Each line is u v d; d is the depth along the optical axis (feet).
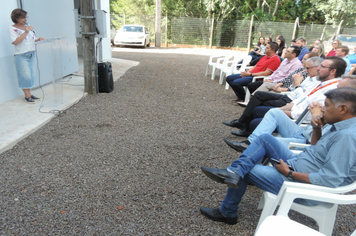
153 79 24.39
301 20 64.75
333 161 5.40
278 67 16.26
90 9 16.46
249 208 7.73
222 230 6.82
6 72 15.23
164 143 11.59
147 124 13.78
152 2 69.15
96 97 17.88
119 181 8.68
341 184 5.59
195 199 7.98
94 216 7.07
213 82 24.59
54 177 8.72
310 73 11.10
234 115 15.87
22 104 15.12
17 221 6.77
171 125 13.80
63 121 13.50
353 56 23.49
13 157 9.87
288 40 56.49
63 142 11.23
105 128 12.94
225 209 6.86
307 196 5.27
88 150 10.62
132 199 7.84
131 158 10.16
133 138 11.95
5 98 15.26
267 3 62.75
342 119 5.61
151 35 61.26
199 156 10.63
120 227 6.73
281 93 13.28
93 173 9.05
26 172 8.94
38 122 12.85
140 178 8.91
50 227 6.63
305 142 8.51
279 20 65.05
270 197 6.25
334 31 55.01
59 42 14.97
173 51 49.42
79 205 7.47
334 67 9.09
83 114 14.67
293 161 6.50
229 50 57.41
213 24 57.77
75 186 8.30
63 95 17.38
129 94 19.16
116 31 53.88
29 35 14.52
